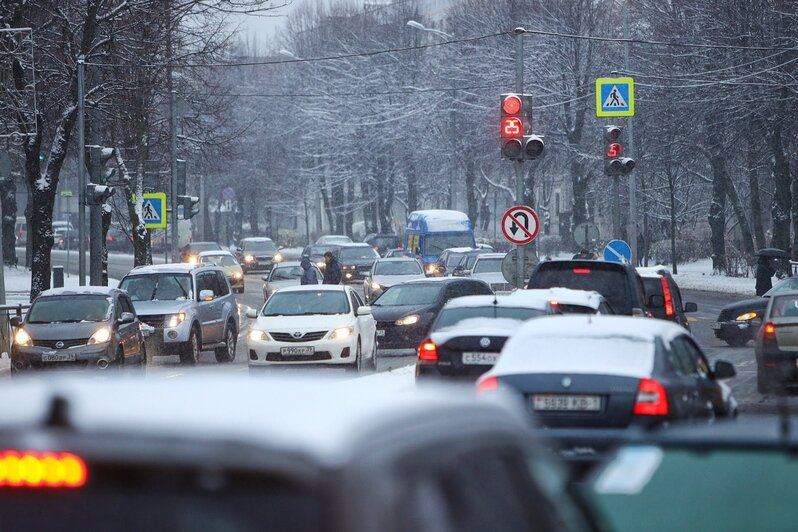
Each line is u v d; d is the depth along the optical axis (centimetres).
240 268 16275
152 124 12025
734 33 13338
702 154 16575
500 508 809
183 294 7825
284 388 838
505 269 7788
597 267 6125
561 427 2881
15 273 17050
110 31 9762
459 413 829
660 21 14762
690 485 1252
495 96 18988
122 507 678
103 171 8844
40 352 6272
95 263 9356
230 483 670
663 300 6259
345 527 664
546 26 18438
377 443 714
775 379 4969
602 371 2891
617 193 9975
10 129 9725
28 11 9556
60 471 680
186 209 12288
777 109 12850
